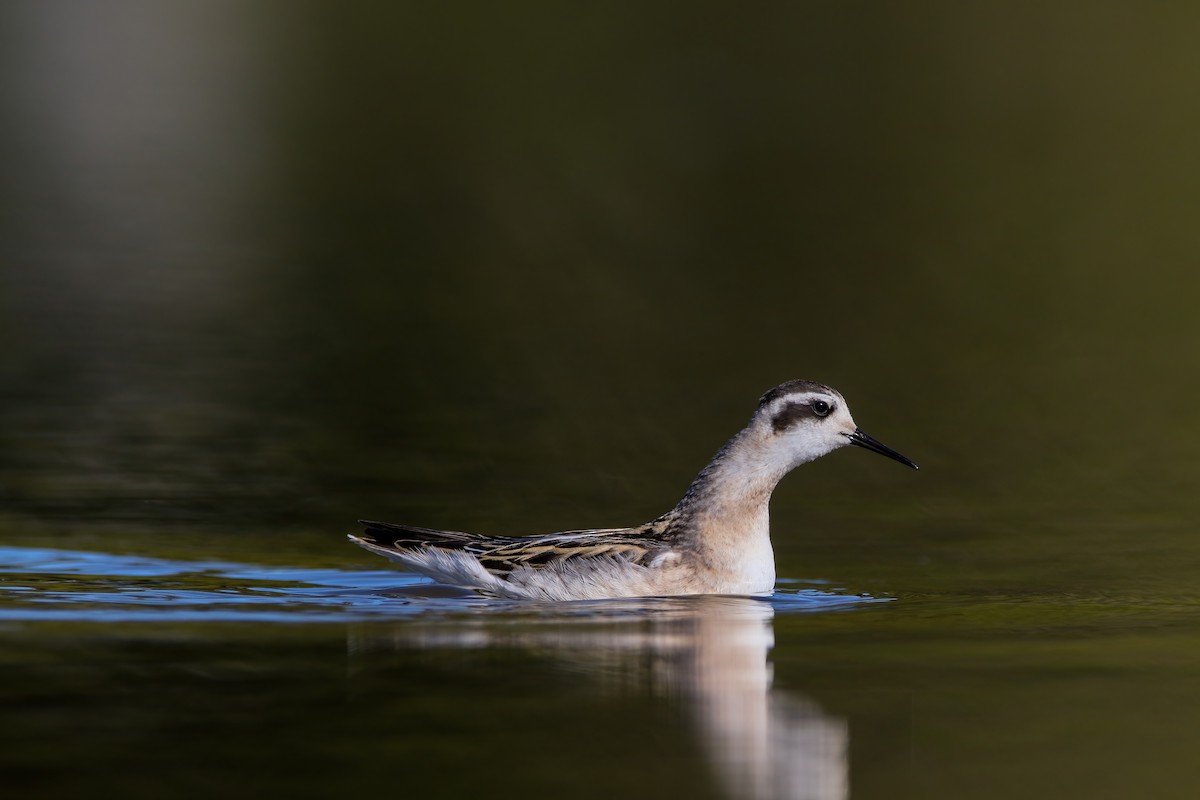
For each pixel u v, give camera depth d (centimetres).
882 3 5416
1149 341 2723
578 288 3106
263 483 1831
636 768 919
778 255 3378
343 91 4916
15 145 4319
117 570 1447
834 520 1756
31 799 848
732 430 2158
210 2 5912
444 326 2772
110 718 985
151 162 4175
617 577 1372
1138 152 4125
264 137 4453
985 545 1620
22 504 1702
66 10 5872
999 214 3666
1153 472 1966
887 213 3712
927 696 1070
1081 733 995
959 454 2062
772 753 946
